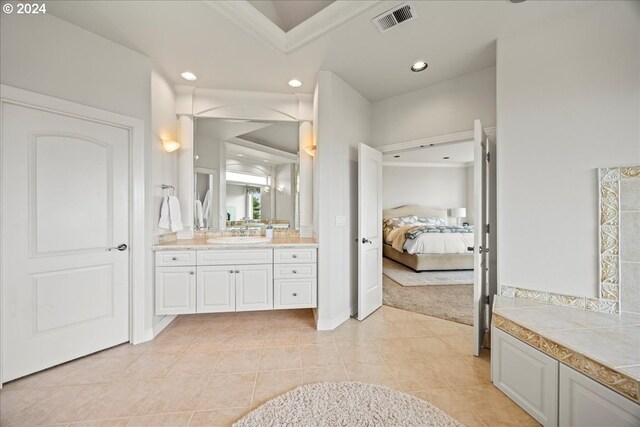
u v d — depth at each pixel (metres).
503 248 2.01
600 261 1.70
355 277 2.97
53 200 1.87
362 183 2.70
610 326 1.48
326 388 1.65
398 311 3.02
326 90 2.54
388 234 6.27
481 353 2.11
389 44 2.13
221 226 3.05
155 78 2.41
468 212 7.32
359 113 2.99
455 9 1.76
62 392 1.62
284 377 1.79
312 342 2.29
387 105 3.10
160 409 1.49
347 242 2.82
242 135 3.07
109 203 2.13
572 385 1.24
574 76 1.77
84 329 2.01
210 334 2.44
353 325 2.64
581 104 1.75
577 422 1.22
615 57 1.66
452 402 1.56
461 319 2.79
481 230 2.09
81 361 1.96
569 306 1.78
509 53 1.99
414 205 7.25
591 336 1.36
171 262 2.38
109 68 2.09
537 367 1.41
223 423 1.40
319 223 2.55
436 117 2.76
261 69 2.51
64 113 1.88
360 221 2.69
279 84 2.81
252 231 3.11
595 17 1.71
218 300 2.45
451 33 2.00
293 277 2.54
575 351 1.23
